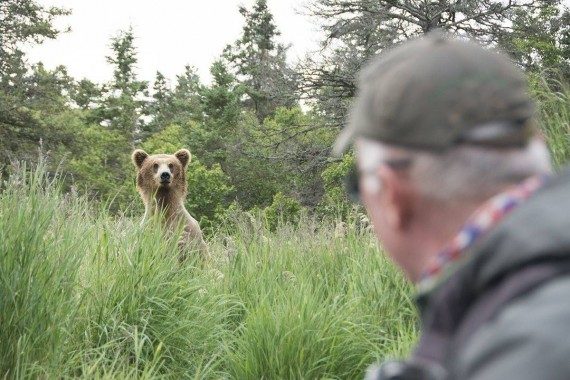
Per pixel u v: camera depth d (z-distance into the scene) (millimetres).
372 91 1445
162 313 7016
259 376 6367
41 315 5934
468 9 32344
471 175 1376
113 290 6992
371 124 1421
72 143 39531
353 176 1614
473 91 1362
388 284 7676
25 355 5703
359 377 6375
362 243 9328
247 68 75750
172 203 10859
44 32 38000
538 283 1222
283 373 6293
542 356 1107
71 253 6465
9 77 38281
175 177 10891
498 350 1167
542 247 1235
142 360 6277
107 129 76000
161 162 10797
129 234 7910
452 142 1357
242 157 49000
